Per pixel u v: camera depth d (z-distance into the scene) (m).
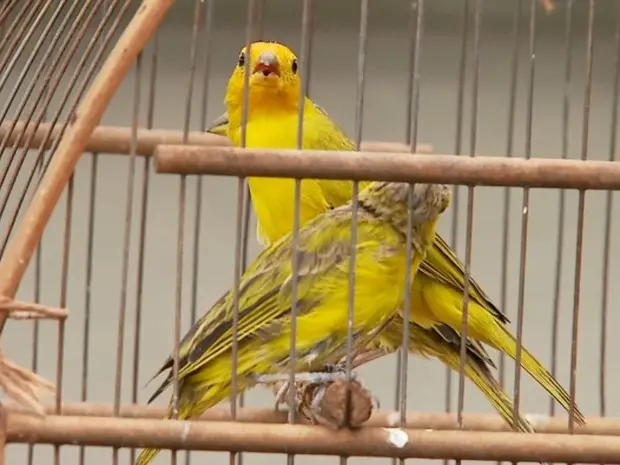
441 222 5.73
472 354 3.36
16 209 2.53
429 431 2.47
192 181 5.71
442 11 5.63
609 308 5.70
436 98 5.76
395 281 3.02
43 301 5.62
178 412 2.84
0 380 2.31
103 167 5.70
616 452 2.44
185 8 5.55
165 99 5.62
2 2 2.99
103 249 5.67
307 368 3.00
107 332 5.61
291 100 3.94
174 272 5.68
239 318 2.90
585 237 5.78
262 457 5.50
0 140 3.25
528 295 5.75
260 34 4.18
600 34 5.70
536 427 3.23
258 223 3.84
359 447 2.45
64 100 2.48
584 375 5.66
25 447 5.48
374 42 5.70
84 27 2.54
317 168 2.40
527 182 2.42
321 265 2.98
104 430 2.38
